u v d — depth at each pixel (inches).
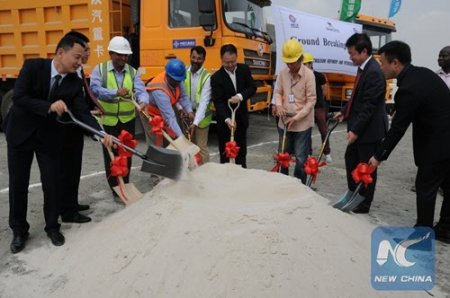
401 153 325.1
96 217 166.7
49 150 135.7
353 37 160.9
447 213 151.6
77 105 140.6
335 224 122.6
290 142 190.1
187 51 274.8
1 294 111.2
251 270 97.8
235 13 279.3
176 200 119.6
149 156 131.9
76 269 117.2
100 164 255.9
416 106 135.9
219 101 184.1
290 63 174.7
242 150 193.5
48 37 310.8
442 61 214.4
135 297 98.8
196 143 195.6
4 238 147.7
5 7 319.0
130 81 176.1
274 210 112.3
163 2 275.9
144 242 111.3
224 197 128.3
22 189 135.4
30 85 128.3
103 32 287.0
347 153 170.9
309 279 99.0
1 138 348.8
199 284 96.7
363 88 160.2
